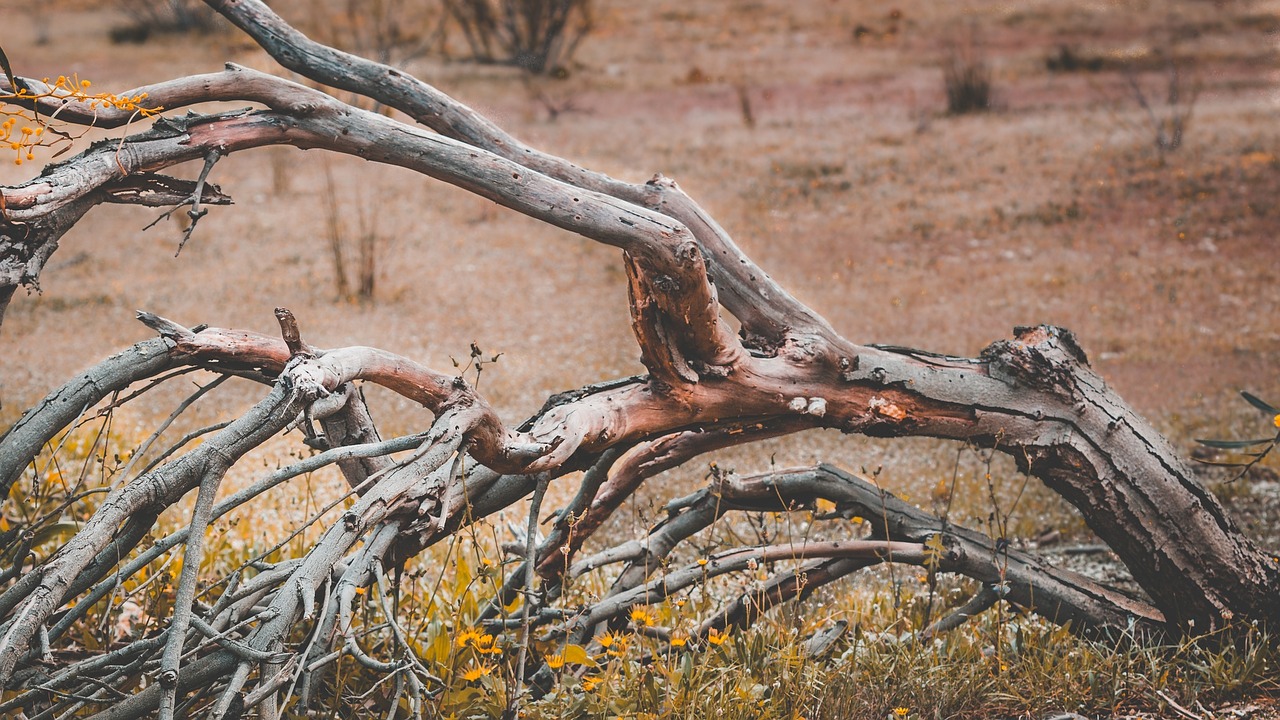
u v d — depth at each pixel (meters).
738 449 6.71
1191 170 13.87
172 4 24.55
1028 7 27.75
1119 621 3.90
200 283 10.61
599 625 3.62
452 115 3.40
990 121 17.33
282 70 12.59
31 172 12.64
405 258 11.52
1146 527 3.87
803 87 20.67
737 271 3.58
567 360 8.43
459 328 9.30
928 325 9.15
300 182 14.81
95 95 2.78
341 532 2.75
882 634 3.79
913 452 6.61
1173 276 10.38
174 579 4.14
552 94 19.78
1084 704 3.55
